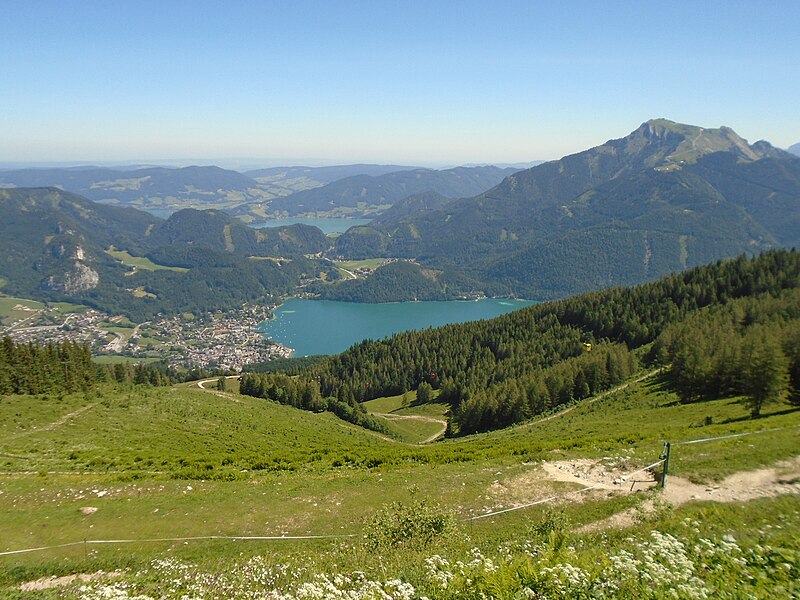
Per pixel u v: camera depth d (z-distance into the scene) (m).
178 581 17.11
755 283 126.75
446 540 20.66
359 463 43.78
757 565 10.27
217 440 61.81
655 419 63.59
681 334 103.06
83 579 18.84
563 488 27.98
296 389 131.12
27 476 37.22
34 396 69.56
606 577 9.89
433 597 10.56
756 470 24.12
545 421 88.06
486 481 30.83
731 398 66.56
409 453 46.91
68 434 54.56
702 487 23.64
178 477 37.62
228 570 18.62
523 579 10.22
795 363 56.06
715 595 8.86
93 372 87.69
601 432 60.69
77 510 28.69
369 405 158.88
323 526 26.52
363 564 17.41
